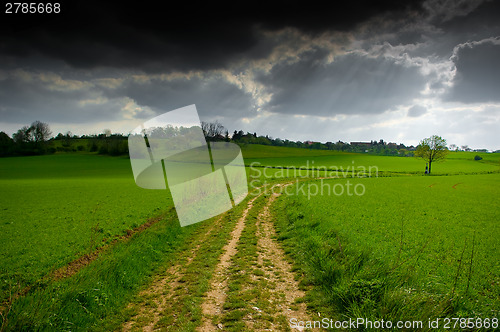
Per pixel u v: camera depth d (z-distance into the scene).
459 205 26.08
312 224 15.03
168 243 12.79
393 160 103.38
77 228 17.22
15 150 99.12
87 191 35.47
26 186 41.41
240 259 10.80
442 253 12.23
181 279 9.20
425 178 54.81
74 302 6.94
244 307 7.27
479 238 14.90
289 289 8.34
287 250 11.79
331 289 7.86
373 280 7.12
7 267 11.11
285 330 6.27
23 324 5.75
